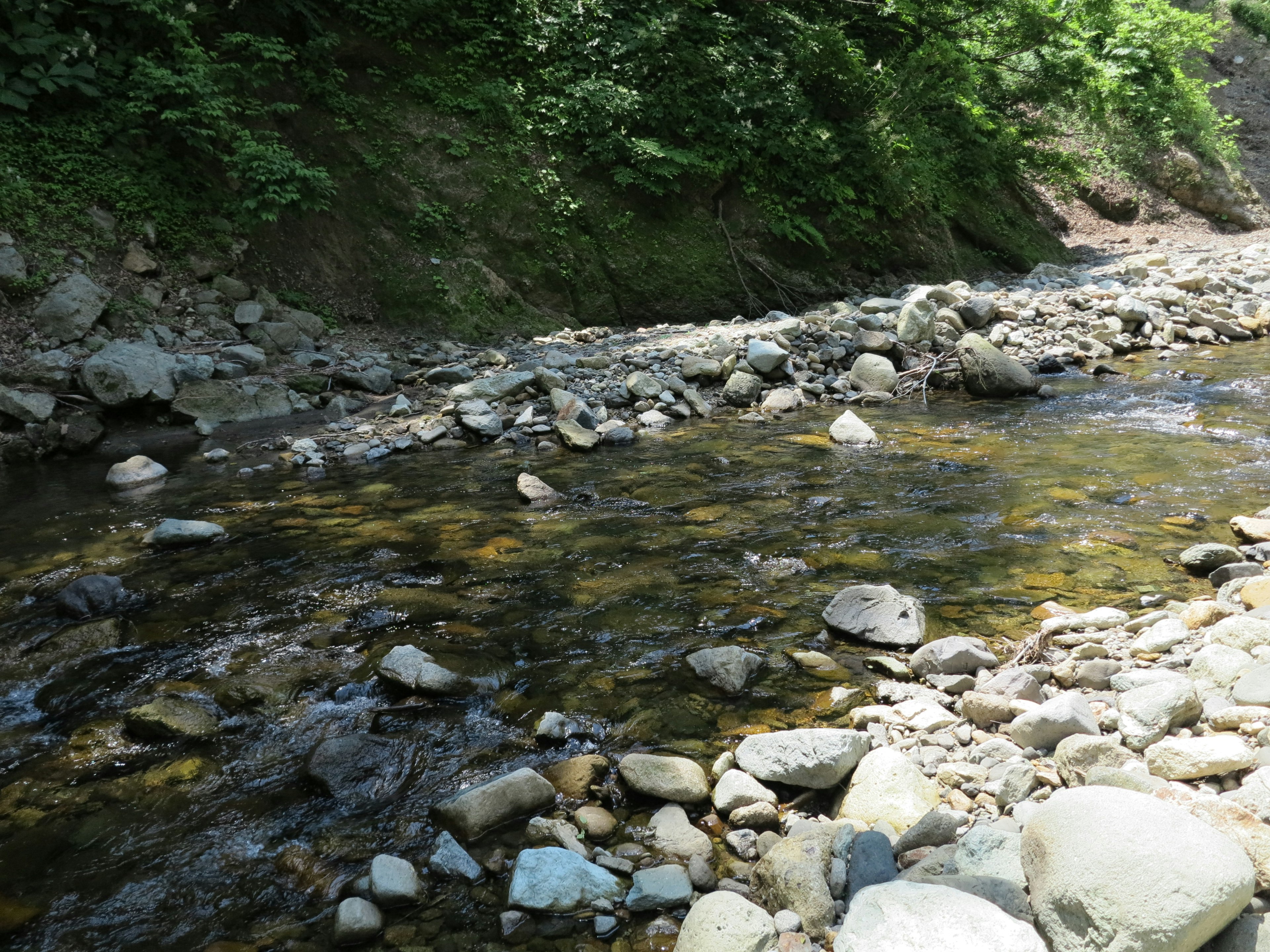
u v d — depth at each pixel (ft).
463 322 38.22
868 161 49.98
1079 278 52.60
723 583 15.34
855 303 46.39
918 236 53.06
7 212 29.43
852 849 8.45
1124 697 10.21
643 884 8.36
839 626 13.35
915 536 17.11
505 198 41.39
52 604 15.33
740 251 46.55
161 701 11.66
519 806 9.50
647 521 18.70
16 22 31.65
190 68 33.19
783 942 7.43
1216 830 7.16
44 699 12.13
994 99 60.90
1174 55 73.51
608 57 45.70
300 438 26.32
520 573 16.05
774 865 8.16
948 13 55.01
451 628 13.93
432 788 10.10
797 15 53.16
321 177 35.06
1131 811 7.19
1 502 21.26
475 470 23.30
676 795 9.66
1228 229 71.51
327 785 10.07
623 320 43.16
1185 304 39.60
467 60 43.75
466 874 8.64
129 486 22.38
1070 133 71.26
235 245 34.40
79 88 32.09
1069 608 13.69
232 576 16.26
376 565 16.65
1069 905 6.88
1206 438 22.95
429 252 39.19
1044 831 7.47
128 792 10.12
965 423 26.32
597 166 44.47
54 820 9.66
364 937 7.91
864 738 10.11
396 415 28.40
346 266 37.47
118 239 31.65
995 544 16.47
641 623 13.94
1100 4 66.03
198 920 8.24
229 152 35.73
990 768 9.73
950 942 6.66
